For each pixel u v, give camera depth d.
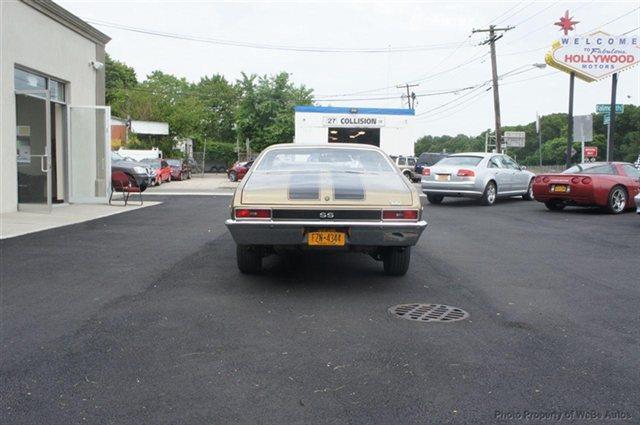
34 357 4.06
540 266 7.46
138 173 15.92
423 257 8.05
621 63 20.72
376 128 23.48
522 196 18.28
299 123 23.23
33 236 9.42
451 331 4.71
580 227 11.41
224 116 79.50
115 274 6.68
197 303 5.47
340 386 3.61
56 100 14.74
